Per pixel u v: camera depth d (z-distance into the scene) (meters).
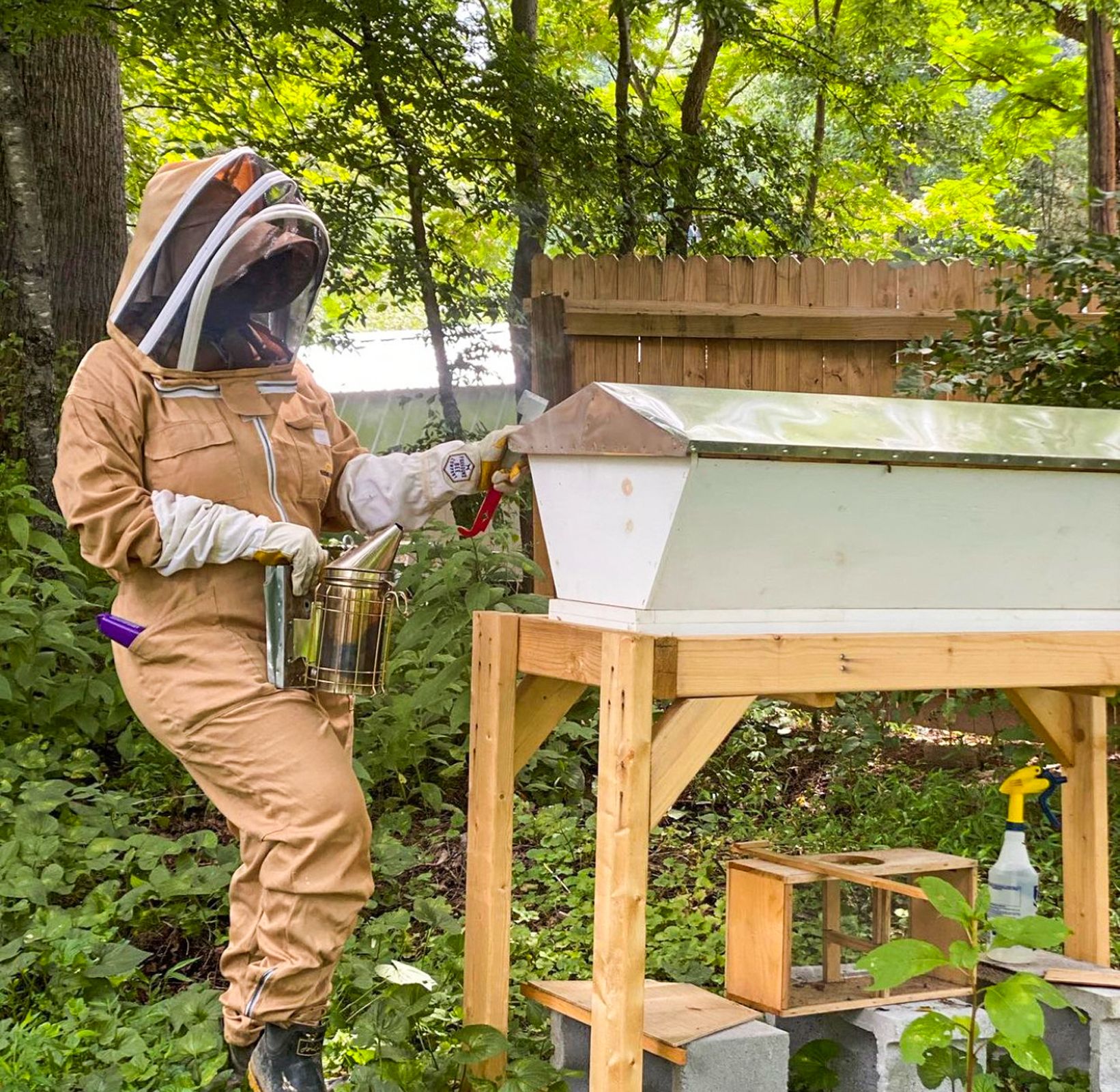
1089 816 2.84
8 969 2.76
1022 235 12.22
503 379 7.50
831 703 2.17
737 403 2.13
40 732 4.35
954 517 2.20
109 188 6.63
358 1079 2.30
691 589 2.03
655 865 4.14
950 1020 1.95
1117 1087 2.56
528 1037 2.64
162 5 6.43
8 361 6.15
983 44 10.95
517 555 4.62
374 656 2.25
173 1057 2.57
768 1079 2.28
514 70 7.17
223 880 3.29
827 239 10.44
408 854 3.64
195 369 2.25
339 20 6.82
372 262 7.30
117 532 2.14
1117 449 2.37
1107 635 2.44
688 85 8.97
